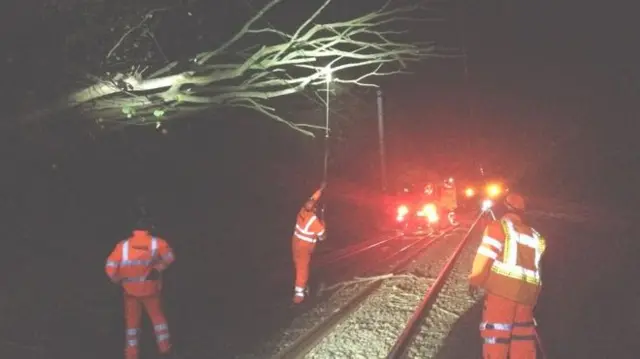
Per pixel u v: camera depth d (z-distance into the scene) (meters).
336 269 10.84
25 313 6.73
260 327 6.99
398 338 6.23
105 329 6.76
